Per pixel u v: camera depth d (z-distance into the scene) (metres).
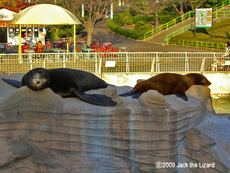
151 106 6.20
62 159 6.19
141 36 43.91
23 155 5.99
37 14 23.06
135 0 53.03
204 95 7.77
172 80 7.52
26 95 6.19
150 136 6.16
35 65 16.25
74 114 6.11
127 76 16.98
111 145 6.15
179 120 6.38
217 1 50.19
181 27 45.47
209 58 18.33
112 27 51.44
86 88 7.09
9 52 32.34
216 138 6.37
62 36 46.44
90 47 32.00
